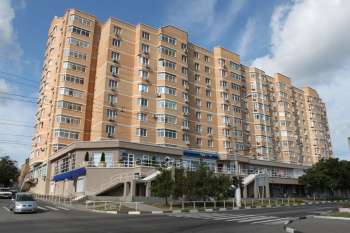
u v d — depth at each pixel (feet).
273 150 252.83
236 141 223.30
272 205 133.39
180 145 190.49
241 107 240.12
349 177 201.67
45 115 211.20
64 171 165.89
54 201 128.36
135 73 191.93
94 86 197.98
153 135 183.83
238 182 122.93
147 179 126.21
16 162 299.58
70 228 51.06
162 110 188.75
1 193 145.38
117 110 180.04
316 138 305.94
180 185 109.09
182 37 214.69
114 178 137.28
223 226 55.67
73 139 185.16
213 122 219.20
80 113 190.08
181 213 89.97
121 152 150.71
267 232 47.83
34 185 217.36
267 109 259.19
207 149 209.36
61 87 188.34
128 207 99.96
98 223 58.75
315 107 320.91
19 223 58.49
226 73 235.40
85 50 199.93
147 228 51.70
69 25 199.31
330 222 62.08
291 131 275.39
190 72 217.15
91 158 150.00
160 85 193.98
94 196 130.93
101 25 212.43
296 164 247.29
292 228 50.70
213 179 116.67
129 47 196.13
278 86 280.72
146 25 202.59
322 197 230.68
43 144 205.57
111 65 185.78
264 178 189.16
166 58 200.64
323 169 203.31
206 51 233.55
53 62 219.00
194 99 213.46
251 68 261.65
